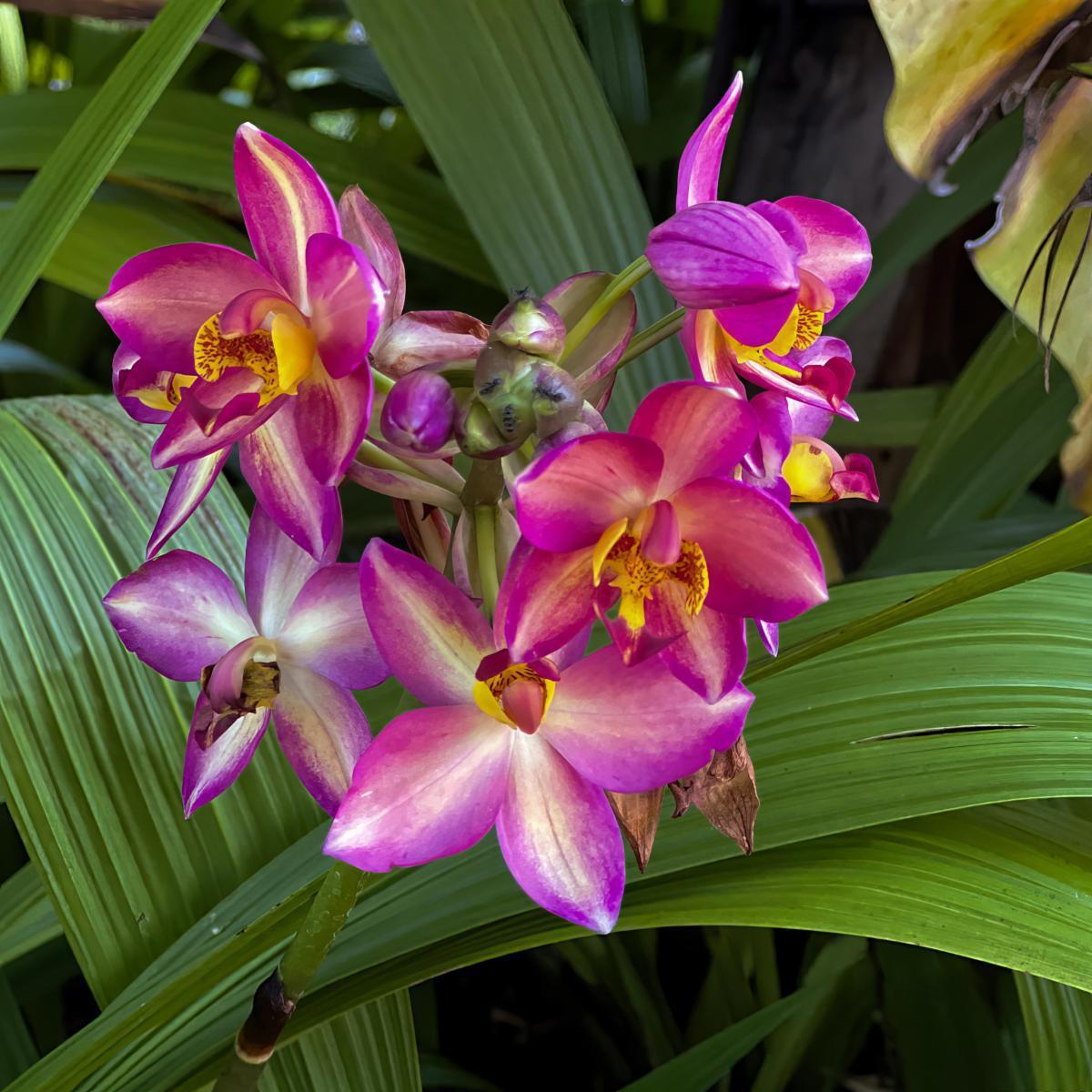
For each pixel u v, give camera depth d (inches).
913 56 15.8
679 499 12.1
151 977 13.9
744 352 12.7
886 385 24.8
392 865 12.2
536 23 18.4
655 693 12.3
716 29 23.9
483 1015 23.4
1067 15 15.5
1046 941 13.4
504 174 17.9
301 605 13.0
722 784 12.8
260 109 20.2
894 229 20.5
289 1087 14.5
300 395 12.3
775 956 21.4
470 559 12.7
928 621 15.0
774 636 12.7
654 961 20.3
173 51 14.6
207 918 14.3
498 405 12.0
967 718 14.3
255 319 12.3
